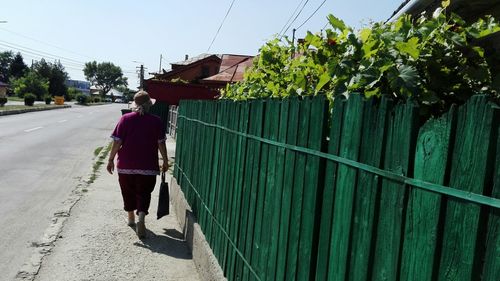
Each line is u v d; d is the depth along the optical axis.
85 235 6.09
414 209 1.63
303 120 2.70
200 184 5.86
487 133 1.35
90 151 16.48
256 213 3.48
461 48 2.76
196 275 5.02
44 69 103.19
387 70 2.54
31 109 45.69
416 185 1.62
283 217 2.90
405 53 2.66
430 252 1.54
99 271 4.91
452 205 1.46
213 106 5.55
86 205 7.78
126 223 6.80
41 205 7.71
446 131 1.51
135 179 6.22
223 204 4.51
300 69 3.96
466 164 1.42
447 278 1.46
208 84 13.33
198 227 5.53
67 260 5.17
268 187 3.25
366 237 1.94
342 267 2.13
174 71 32.44
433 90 2.60
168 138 25.44
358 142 2.05
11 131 22.20
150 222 6.99
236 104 4.39
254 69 5.93
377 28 3.01
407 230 1.67
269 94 4.86
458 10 4.40
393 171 1.78
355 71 2.81
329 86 3.20
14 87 91.56
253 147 3.70
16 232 6.12
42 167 11.95
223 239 4.36
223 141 4.81
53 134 22.41
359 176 2.04
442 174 1.51
